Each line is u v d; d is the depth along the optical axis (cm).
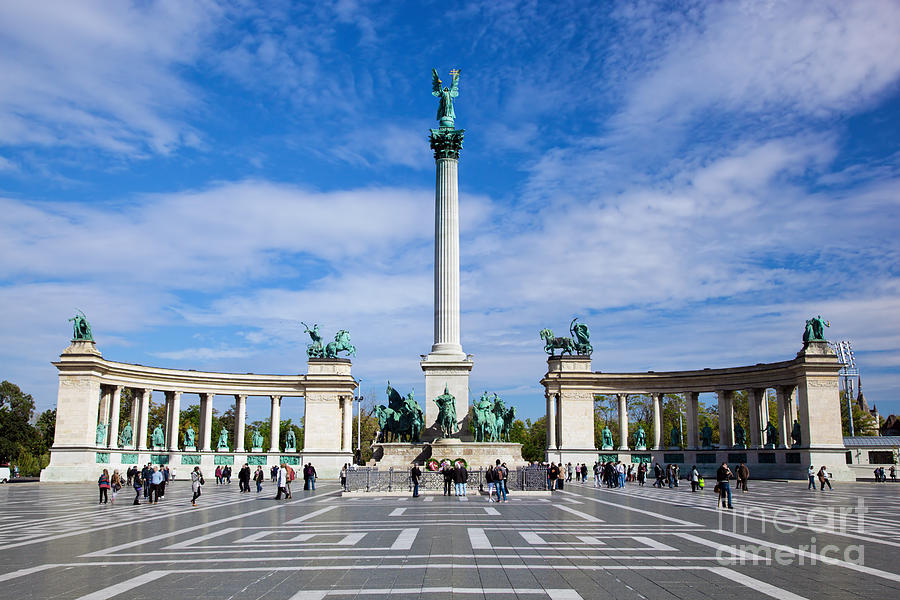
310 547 2509
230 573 1989
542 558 2233
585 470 8562
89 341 8688
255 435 10556
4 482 8444
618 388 10562
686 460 9994
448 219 7894
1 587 1817
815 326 8956
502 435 7500
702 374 10075
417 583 1830
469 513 3847
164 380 9694
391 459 7012
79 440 8425
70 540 2798
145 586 1814
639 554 2320
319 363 10400
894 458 10400
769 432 9281
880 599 1634
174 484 8200
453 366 7525
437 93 8400
